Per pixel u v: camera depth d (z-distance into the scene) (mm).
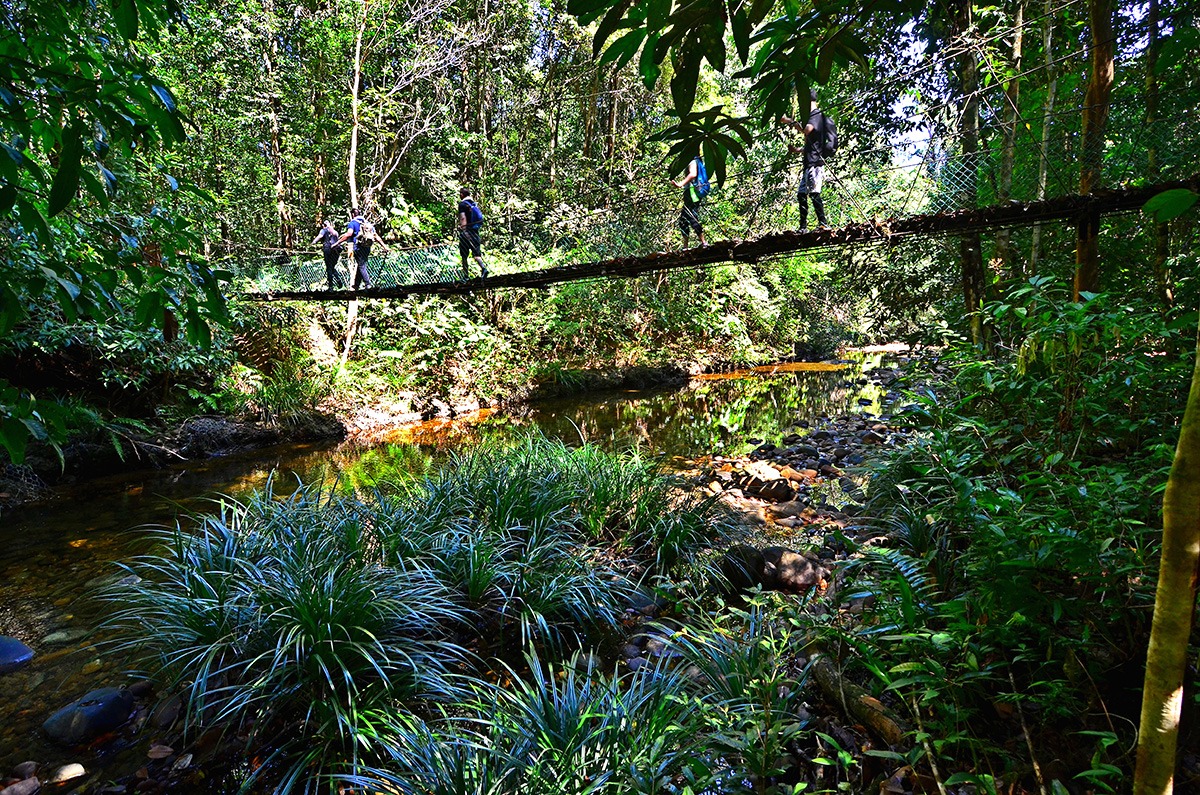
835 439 6785
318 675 2369
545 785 1699
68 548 4391
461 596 3119
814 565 3426
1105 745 1411
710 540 3908
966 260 4871
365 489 5457
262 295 7562
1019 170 4832
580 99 13789
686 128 1194
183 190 1937
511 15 13211
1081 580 1729
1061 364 2502
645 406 10359
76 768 2193
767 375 13281
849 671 2227
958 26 4074
